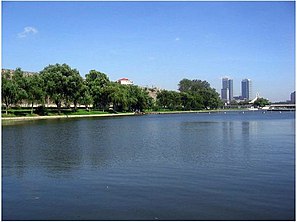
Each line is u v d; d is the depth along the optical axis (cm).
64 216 1678
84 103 13738
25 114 11744
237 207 1777
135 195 1998
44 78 12244
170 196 1972
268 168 2725
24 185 2261
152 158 3241
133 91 17162
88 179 2403
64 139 4962
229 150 3747
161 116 14975
